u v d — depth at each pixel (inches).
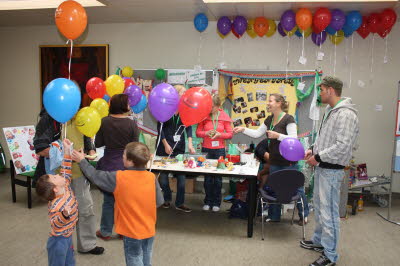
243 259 115.9
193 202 181.9
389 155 201.2
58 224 83.3
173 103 103.3
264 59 209.8
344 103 106.5
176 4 173.9
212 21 213.5
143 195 79.7
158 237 133.7
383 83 197.8
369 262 115.7
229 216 157.1
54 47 237.1
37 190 82.1
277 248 125.1
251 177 127.0
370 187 194.1
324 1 158.1
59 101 86.6
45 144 95.5
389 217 157.9
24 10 193.2
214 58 216.4
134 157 79.6
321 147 108.4
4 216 154.9
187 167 133.6
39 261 112.7
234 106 198.5
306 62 204.2
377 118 200.8
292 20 173.6
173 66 222.8
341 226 150.6
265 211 158.1
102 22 224.8
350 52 199.3
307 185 187.2
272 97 139.9
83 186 109.3
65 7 98.9
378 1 154.5
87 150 113.0
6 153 250.5
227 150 196.2
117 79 149.5
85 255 116.0
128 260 80.7
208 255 118.6
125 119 116.6
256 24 186.4
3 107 251.9
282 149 117.8
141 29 224.8
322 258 111.2
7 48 247.9
